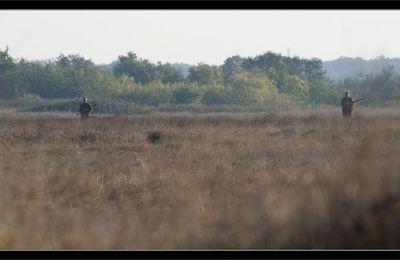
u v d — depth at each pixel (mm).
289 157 65500
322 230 30344
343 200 30922
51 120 124938
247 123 116125
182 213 35344
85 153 76312
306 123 112125
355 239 29938
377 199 30578
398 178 31125
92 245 31312
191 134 93875
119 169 60188
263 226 31344
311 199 31609
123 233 32812
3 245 31344
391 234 29734
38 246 31484
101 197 46906
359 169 31891
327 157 61594
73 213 40531
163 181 50594
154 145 83812
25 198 44250
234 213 34656
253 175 52000
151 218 37875
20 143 87688
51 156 73312
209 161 63594
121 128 109000
